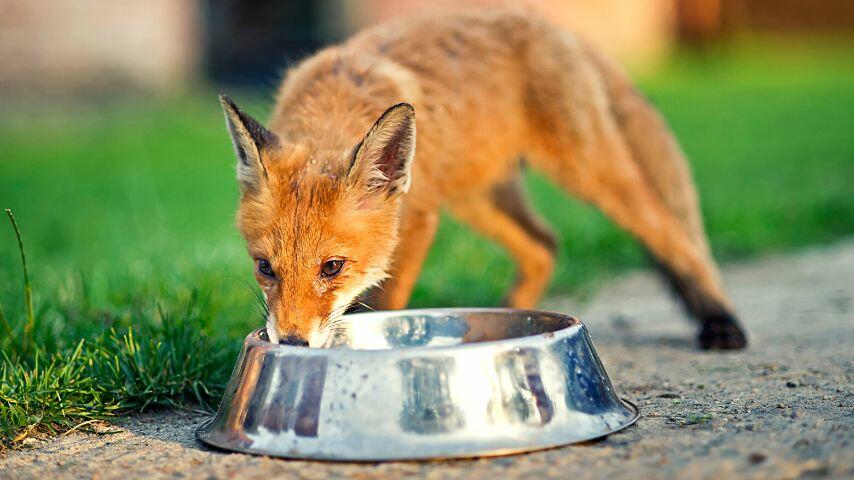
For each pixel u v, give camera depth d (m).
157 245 8.78
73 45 20.30
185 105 20.94
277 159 5.20
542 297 8.12
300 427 3.88
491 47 6.44
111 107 20.66
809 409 4.33
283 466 3.76
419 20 6.52
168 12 21.62
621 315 7.44
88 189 13.16
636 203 6.63
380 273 5.36
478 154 6.38
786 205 11.03
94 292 6.69
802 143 16.42
